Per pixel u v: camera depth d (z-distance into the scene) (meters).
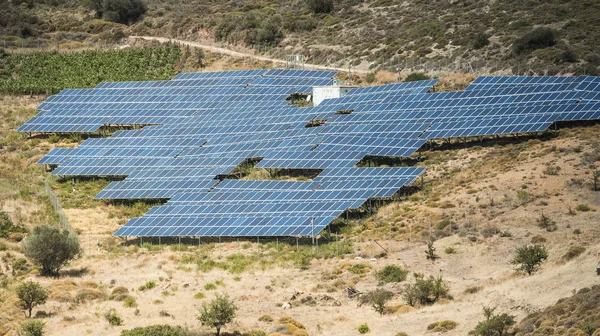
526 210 129.25
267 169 153.75
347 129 157.88
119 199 151.62
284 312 110.19
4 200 151.75
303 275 122.94
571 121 152.00
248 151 157.38
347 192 138.75
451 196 137.75
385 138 152.12
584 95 154.00
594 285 98.19
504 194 134.38
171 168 156.62
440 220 131.25
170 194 148.50
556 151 143.75
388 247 127.12
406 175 140.25
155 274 126.50
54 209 150.12
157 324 106.69
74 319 110.25
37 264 131.12
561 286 102.50
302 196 139.62
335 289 116.88
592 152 140.75
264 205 138.62
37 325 104.38
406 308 107.12
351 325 104.94
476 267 117.62
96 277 126.69
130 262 131.88
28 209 149.75
